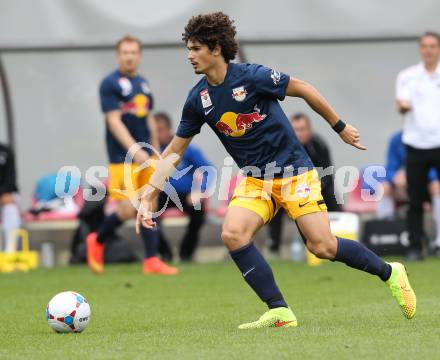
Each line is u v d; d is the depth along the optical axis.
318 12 54.94
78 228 52.59
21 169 57.19
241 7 54.91
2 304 33.84
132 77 44.34
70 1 54.53
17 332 26.44
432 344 21.77
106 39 53.72
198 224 51.81
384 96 56.97
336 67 56.78
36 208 54.62
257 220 25.52
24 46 53.41
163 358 20.73
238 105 25.17
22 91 56.53
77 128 57.03
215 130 26.06
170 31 54.72
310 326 25.50
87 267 50.19
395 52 56.53
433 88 47.91
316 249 25.34
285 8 54.84
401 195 54.28
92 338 24.34
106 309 31.73
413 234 48.72
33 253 51.16
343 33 53.81
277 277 42.41
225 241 25.53
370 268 25.89
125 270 47.41
